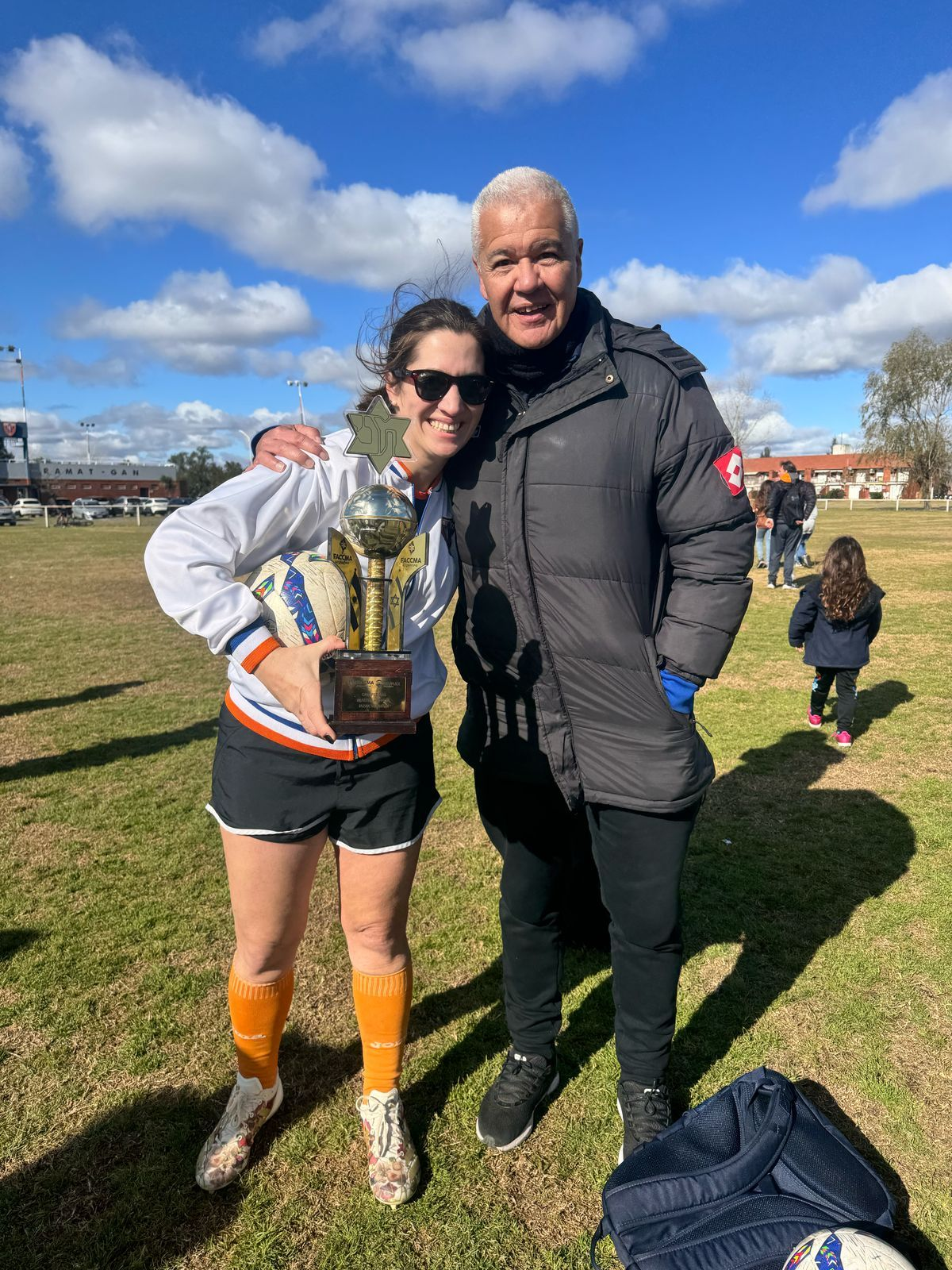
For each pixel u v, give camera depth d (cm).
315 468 165
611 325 182
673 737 183
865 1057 231
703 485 174
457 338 161
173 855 358
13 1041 236
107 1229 177
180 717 584
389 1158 185
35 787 441
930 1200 186
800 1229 161
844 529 2447
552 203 161
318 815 170
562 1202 186
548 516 178
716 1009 253
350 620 157
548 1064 213
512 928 206
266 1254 171
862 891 325
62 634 931
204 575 147
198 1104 213
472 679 204
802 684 667
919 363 4678
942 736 524
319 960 280
